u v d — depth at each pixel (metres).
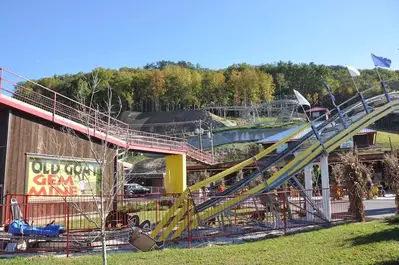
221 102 152.12
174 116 127.88
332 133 19.09
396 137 82.75
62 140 22.89
